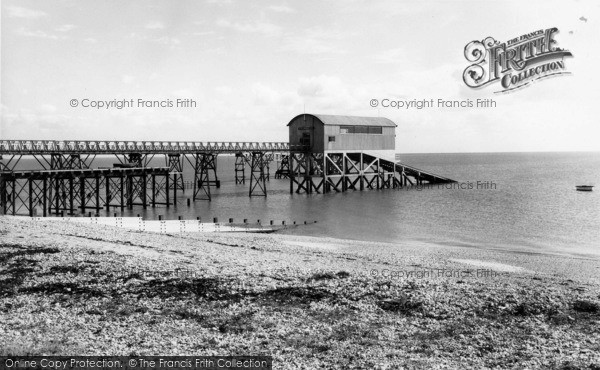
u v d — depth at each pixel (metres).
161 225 49.81
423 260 34.34
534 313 21.95
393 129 93.81
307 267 29.20
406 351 18.33
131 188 64.44
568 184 114.44
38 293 24.23
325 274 27.14
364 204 73.25
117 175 59.53
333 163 86.56
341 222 56.59
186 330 20.19
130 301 23.22
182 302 23.14
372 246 40.78
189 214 60.06
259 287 24.86
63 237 36.22
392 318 21.44
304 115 85.06
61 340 18.95
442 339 19.41
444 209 69.31
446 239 47.69
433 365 17.17
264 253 34.25
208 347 18.56
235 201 75.25
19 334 19.48
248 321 21.06
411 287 25.19
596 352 18.12
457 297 23.72
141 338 19.33
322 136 83.50
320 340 19.28
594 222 58.88
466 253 38.31
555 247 44.25
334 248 38.88
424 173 105.06
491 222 58.62
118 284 25.28
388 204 73.62
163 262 29.22
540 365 17.17
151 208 65.56
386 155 93.25
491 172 171.00
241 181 116.25
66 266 27.95
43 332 19.77
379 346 18.75
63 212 55.44
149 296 23.84
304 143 85.31
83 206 55.97
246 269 28.17
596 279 29.77
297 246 38.50
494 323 20.86
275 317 21.50
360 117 92.00
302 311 22.16
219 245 37.00
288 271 27.88
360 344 18.94
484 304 22.81
